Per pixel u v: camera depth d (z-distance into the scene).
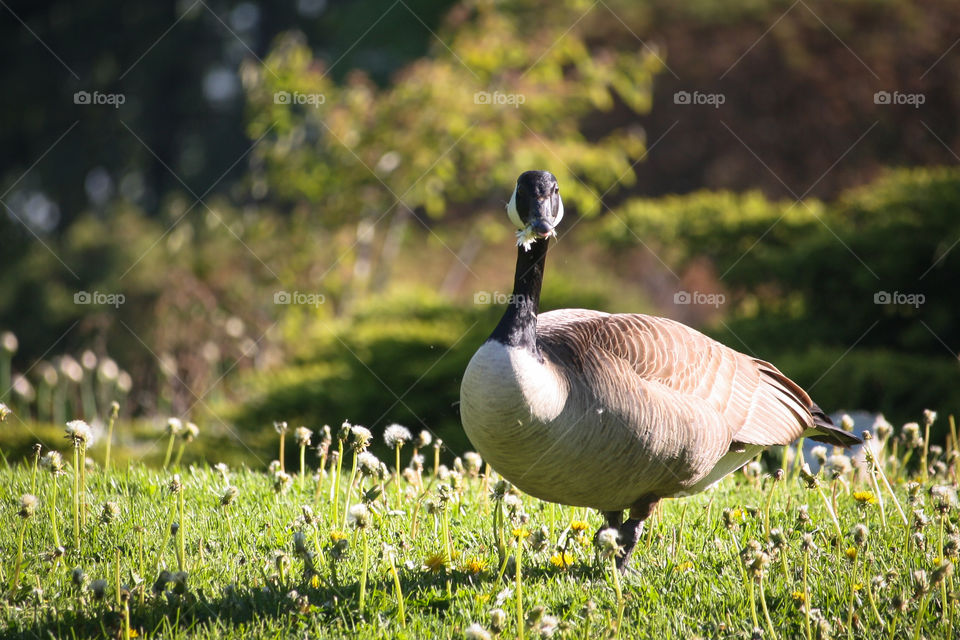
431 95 18.06
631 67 20.23
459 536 6.74
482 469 9.20
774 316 15.95
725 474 6.91
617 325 6.46
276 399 13.74
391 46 29.59
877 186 16.86
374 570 6.03
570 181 19.66
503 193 23.70
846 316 15.13
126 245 23.27
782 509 7.34
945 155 26.41
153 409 17.27
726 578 5.96
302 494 7.65
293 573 5.98
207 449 12.51
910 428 7.82
